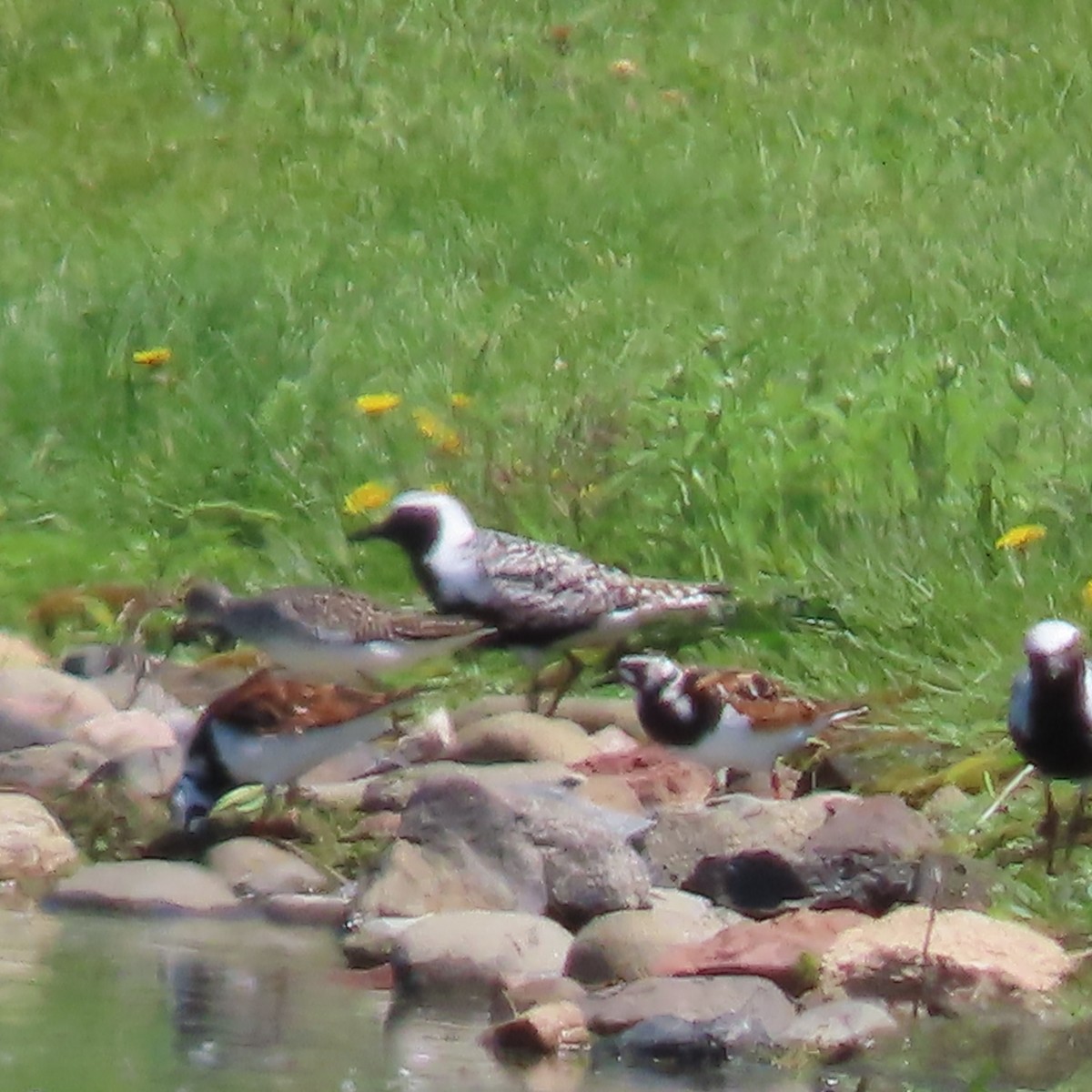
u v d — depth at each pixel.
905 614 12.07
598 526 13.54
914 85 23.38
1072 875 9.73
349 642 11.55
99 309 17.02
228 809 10.84
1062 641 9.78
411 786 10.98
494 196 20.78
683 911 9.37
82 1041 8.27
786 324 17.08
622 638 12.32
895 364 15.46
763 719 10.84
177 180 21.33
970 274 18.30
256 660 12.56
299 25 24.53
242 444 15.05
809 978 8.72
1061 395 14.83
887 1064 8.16
